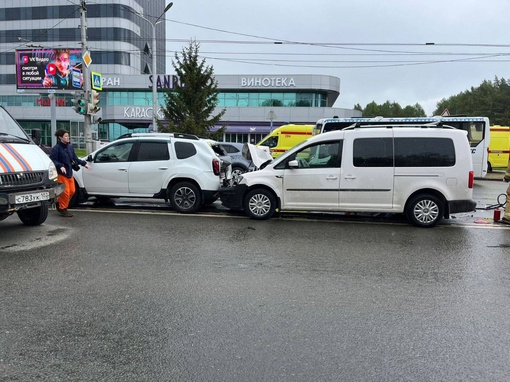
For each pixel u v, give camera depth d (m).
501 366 3.13
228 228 7.97
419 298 4.48
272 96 46.06
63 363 3.11
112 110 47.56
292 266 5.56
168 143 9.75
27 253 6.01
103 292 4.53
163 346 3.39
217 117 23.73
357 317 3.98
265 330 3.69
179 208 9.66
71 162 8.95
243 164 16.53
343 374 3.00
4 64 58.78
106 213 9.49
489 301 4.42
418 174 8.25
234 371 3.03
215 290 4.64
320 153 8.69
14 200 6.41
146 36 63.25
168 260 5.74
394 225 8.48
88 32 56.44
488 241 7.11
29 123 54.69
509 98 69.75
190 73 23.31
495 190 15.86
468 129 18.69
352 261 5.84
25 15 58.03
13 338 3.48
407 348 3.39
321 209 8.67
